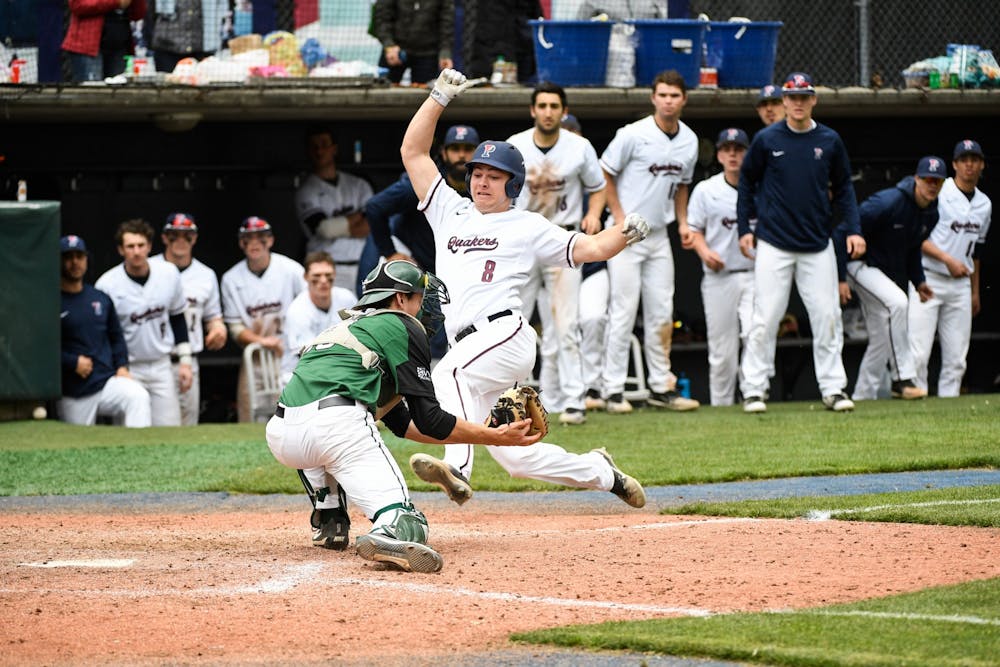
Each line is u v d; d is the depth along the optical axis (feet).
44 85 148.97
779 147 124.47
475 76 160.76
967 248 152.46
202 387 168.86
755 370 130.00
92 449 117.91
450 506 87.97
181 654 48.88
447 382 73.51
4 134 169.68
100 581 61.52
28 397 133.08
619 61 158.20
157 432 128.36
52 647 49.78
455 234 76.07
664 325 133.28
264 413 146.20
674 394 135.23
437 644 49.85
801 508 80.38
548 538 72.95
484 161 73.87
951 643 46.91
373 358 64.69
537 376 165.27
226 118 166.40
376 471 64.34
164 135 173.27
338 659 48.01
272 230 177.17
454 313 75.66
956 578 59.26
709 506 81.97
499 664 46.93
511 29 161.27
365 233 162.40
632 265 130.41
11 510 88.89
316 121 174.50
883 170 186.19
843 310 178.70
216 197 176.04
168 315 143.54
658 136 127.24
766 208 126.31
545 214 121.49
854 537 70.03
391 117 165.68
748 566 63.05
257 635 51.37
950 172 186.60
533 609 55.26
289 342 142.10
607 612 54.54
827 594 56.85
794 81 122.11
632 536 72.69
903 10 172.96
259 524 81.71
